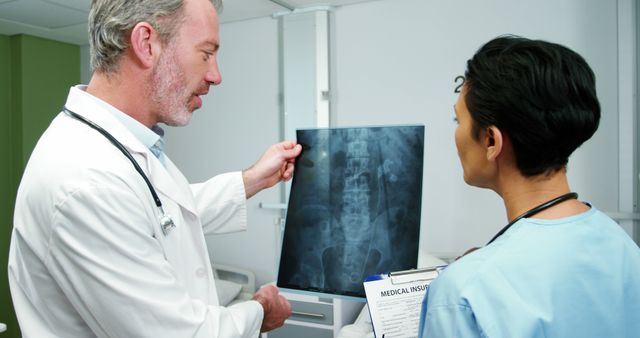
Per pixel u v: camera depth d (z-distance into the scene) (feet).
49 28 7.47
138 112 2.56
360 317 4.88
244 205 3.64
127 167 2.28
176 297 2.18
